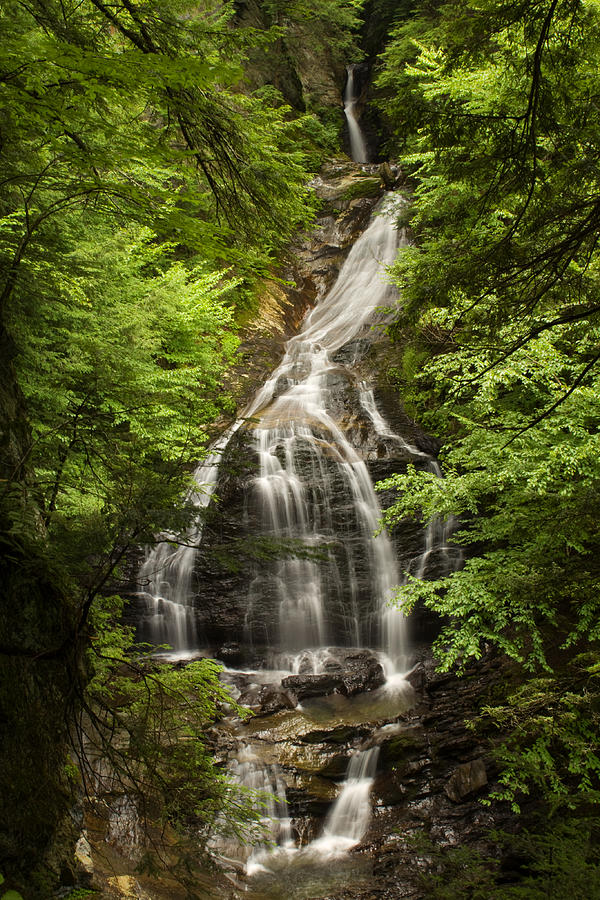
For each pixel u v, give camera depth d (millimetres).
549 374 7234
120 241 11258
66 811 3668
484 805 7785
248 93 23922
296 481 13875
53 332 9273
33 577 3240
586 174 3422
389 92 29797
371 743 9188
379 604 12961
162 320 13273
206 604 12672
